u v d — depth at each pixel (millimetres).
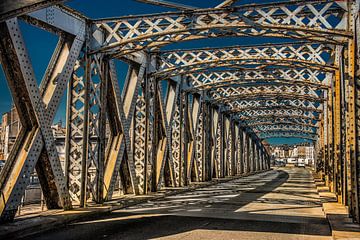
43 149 10266
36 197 14664
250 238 8023
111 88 14531
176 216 11258
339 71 13883
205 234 8406
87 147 12500
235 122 40969
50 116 10500
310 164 115562
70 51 11516
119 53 13898
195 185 23250
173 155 22344
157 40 13469
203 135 26766
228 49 16906
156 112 18750
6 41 9023
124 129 15344
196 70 18609
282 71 20516
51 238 7895
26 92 9570
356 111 9664
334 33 10711
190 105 24625
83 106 12492
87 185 12562
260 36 12594
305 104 30906
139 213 11914
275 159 128375
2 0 6086
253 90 26250
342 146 13648
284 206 14125
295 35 12312
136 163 17547
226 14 11570
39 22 10305
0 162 15984
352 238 7500
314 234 8578
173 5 11438
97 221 10273
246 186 25969
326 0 10750
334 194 17625
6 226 8203
